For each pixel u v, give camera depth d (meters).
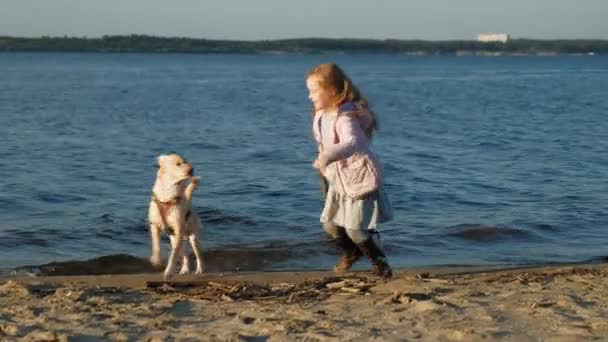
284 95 42.66
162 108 30.98
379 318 4.86
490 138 20.47
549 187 12.65
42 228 9.25
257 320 4.82
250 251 8.31
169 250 8.31
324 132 5.75
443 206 11.04
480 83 62.34
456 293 5.56
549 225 9.88
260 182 12.73
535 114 29.58
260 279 6.59
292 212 10.40
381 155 16.73
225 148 17.83
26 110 27.92
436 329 4.60
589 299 5.42
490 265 7.79
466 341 4.38
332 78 5.65
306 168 14.57
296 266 7.81
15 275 7.17
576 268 6.93
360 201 5.81
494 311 5.00
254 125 24.12
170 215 6.38
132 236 9.01
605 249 8.79
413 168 14.70
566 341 4.34
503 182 13.11
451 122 25.89
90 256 8.13
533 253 8.55
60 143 17.98
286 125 24.25
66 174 13.30
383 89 52.00
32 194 11.35
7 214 10.03
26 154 15.73
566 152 17.33
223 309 5.17
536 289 5.75
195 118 26.55
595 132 22.14
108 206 10.63
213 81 62.09
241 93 44.38
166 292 5.76
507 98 40.97
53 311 5.03
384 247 8.66
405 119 27.17
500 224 9.84
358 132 5.57
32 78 60.69
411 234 9.27
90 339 4.43
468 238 9.20
